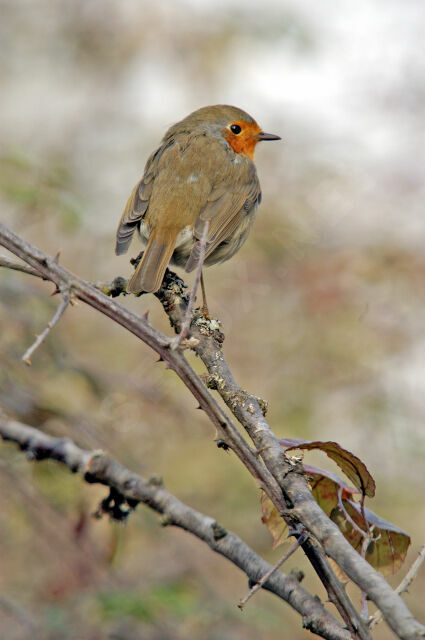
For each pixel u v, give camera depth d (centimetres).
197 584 920
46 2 1773
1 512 857
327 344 1267
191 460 1066
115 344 1253
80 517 760
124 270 1374
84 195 1360
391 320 1263
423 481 1238
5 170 1014
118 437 948
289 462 337
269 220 1305
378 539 384
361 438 1266
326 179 1359
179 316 486
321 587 1126
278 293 1281
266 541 1123
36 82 1747
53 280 339
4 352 840
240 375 1266
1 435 472
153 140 1623
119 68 1719
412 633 258
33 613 831
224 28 1661
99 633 819
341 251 1296
